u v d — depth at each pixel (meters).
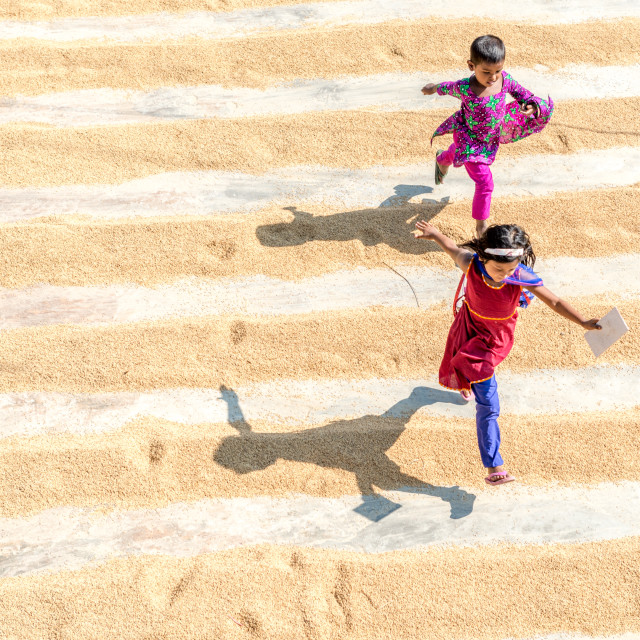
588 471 4.05
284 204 5.12
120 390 4.32
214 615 3.54
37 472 3.98
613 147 5.44
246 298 4.69
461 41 5.96
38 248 4.82
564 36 6.05
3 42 5.96
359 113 5.57
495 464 3.75
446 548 3.80
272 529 3.86
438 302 4.69
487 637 3.51
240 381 4.37
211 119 5.54
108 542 3.80
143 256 4.83
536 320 4.61
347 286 4.75
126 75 5.79
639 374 4.42
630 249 4.90
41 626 3.51
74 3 6.29
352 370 4.42
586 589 3.64
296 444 4.11
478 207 4.62
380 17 6.21
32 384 4.33
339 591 3.62
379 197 5.17
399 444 4.13
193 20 6.19
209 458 4.06
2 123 5.48
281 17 6.22
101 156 5.34
